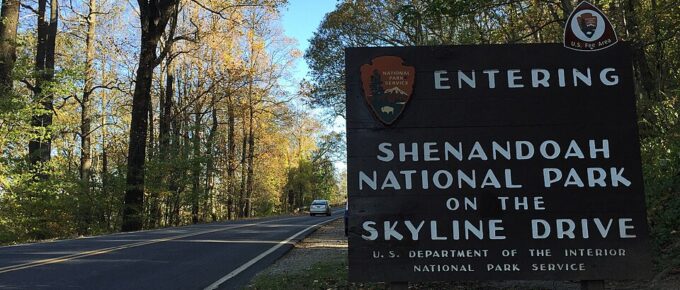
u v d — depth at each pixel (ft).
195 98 131.03
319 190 334.85
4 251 45.98
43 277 32.35
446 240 18.25
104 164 138.51
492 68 18.90
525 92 18.74
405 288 18.22
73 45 113.19
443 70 18.95
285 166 248.32
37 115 76.89
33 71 78.69
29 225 77.05
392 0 102.12
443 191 18.45
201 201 126.72
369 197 18.49
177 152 112.57
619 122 18.44
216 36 121.70
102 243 53.16
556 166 18.38
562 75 18.75
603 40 18.85
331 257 41.63
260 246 50.08
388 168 18.60
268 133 185.57
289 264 38.40
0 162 73.05
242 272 34.53
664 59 42.98
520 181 18.38
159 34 94.89
